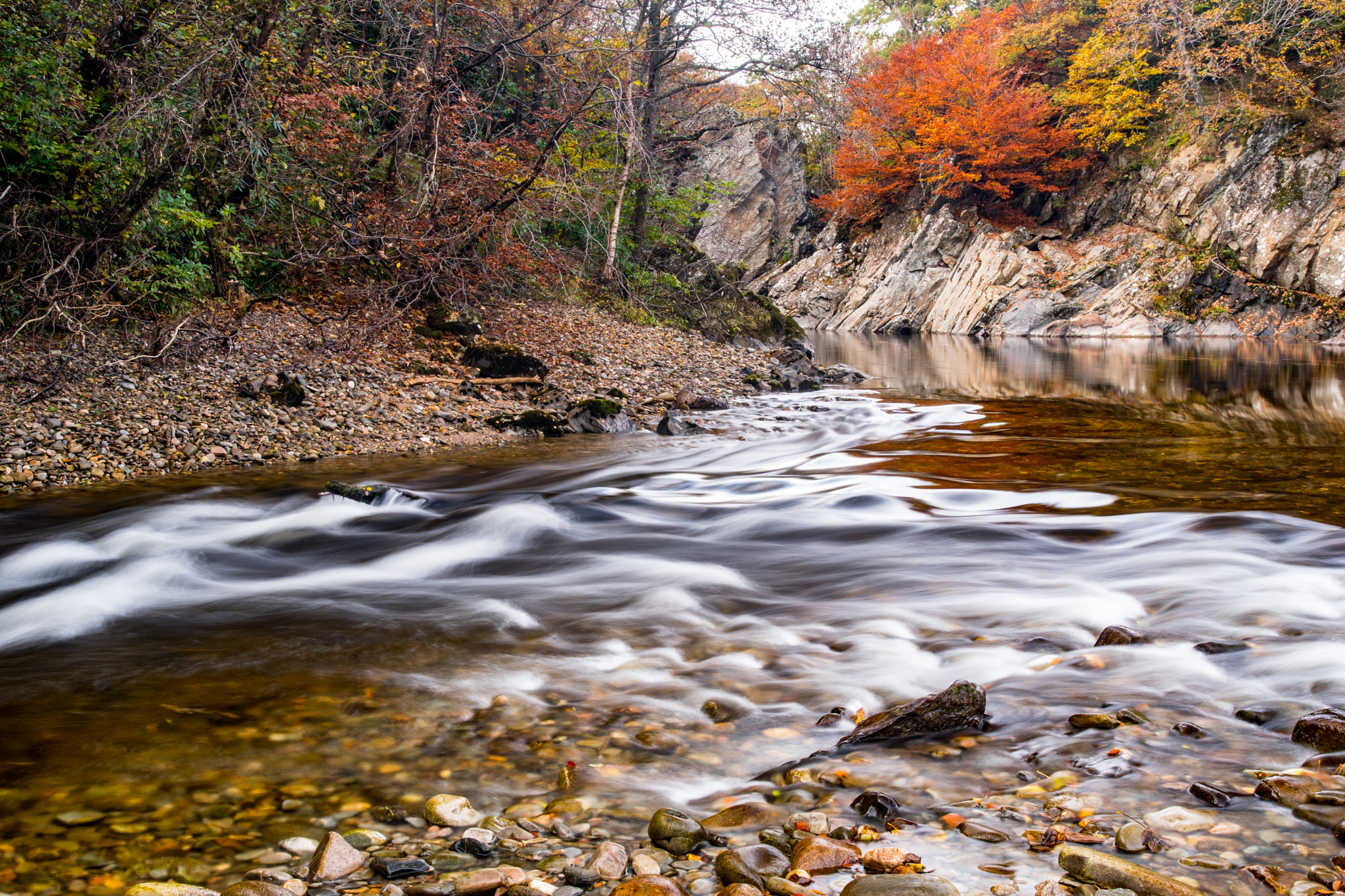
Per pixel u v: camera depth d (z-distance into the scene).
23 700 3.54
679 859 2.32
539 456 10.09
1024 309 36.56
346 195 15.18
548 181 16.20
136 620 4.74
